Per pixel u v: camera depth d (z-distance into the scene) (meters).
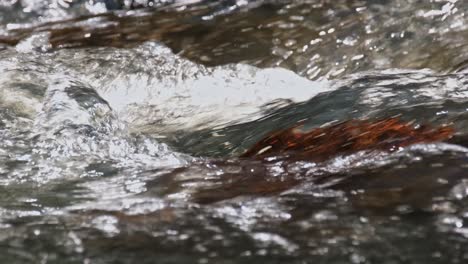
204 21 14.19
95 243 6.14
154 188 7.20
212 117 9.64
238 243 6.00
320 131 8.32
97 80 11.02
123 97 10.57
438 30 12.30
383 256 5.69
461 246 5.75
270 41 12.87
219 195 6.86
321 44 12.53
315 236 6.02
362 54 12.12
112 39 13.61
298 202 6.57
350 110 8.98
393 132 7.94
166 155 8.21
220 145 8.57
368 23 12.84
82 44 13.39
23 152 8.25
